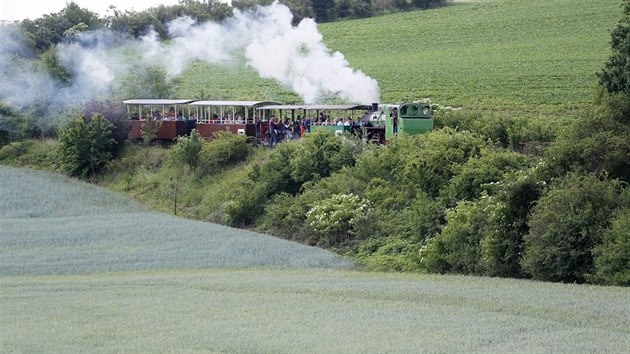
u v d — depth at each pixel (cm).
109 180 11256
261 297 4731
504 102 12469
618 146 6181
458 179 7162
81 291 5153
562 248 5562
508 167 7188
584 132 6481
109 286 5344
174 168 10625
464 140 8012
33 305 4575
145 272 6366
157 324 3944
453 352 3325
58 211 9512
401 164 8088
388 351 3341
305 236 8038
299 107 10294
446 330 3725
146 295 4909
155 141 11688
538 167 6334
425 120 9038
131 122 11781
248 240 7750
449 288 4959
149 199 10319
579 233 5569
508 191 6066
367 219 7450
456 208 6569
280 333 3691
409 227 7169
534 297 4556
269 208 8706
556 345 3428
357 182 8294
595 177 5984
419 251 6506
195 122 11431
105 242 7725
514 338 3575
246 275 5941
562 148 6344
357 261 6900
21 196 10244
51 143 12812
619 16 18412
